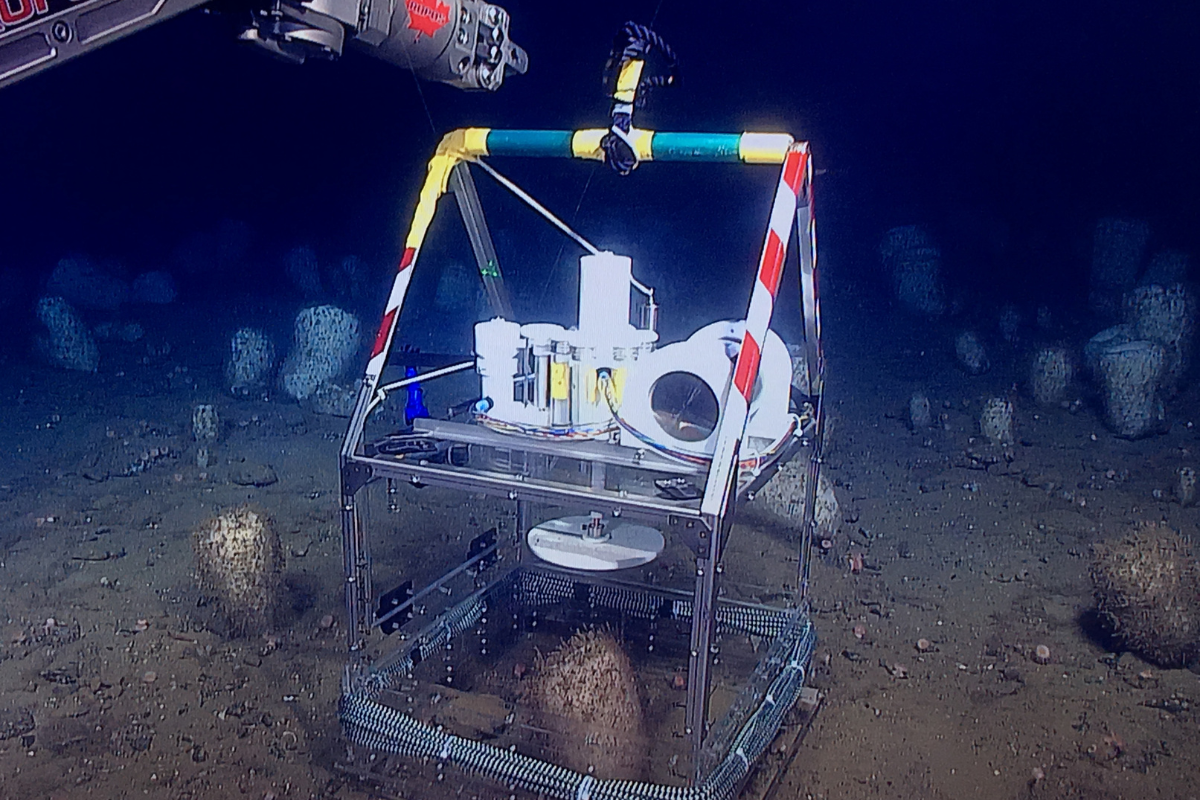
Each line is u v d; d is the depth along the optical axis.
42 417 3.99
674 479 1.55
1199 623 2.10
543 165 9.37
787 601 2.42
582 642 1.89
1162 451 3.65
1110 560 2.21
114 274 6.88
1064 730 1.90
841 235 8.23
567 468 2.31
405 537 2.82
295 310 6.34
